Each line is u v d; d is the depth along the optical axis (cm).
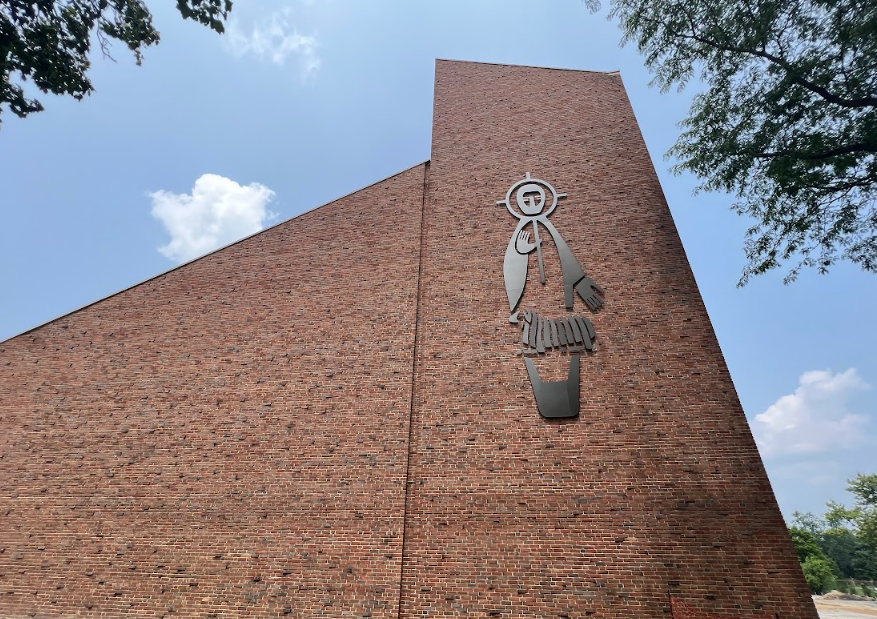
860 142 1016
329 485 1095
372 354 1248
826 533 7088
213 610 992
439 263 1350
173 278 1434
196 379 1280
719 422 1034
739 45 1142
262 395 1235
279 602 984
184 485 1139
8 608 1036
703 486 980
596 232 1322
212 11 893
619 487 1006
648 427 1056
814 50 1043
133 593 1028
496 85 1692
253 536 1059
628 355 1144
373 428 1150
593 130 1517
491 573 961
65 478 1181
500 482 1047
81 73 932
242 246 1464
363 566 999
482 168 1495
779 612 859
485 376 1174
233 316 1360
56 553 1090
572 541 970
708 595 890
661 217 1311
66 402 1284
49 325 1392
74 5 887
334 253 1420
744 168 1181
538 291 1262
